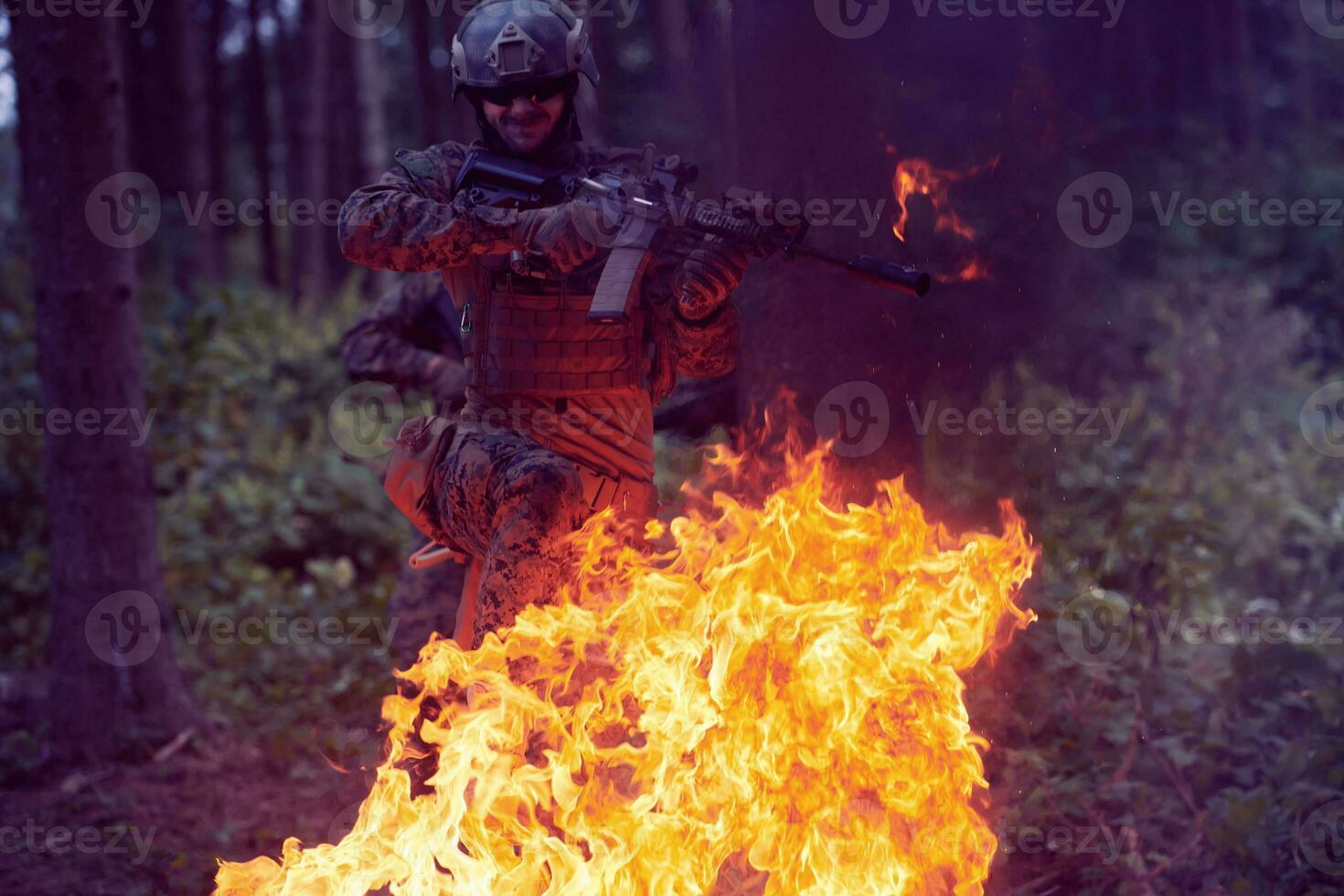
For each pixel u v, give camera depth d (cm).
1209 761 739
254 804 867
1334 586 1193
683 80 893
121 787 911
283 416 1884
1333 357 2114
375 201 555
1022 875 675
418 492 595
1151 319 1712
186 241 2833
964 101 861
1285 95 3581
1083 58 1220
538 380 581
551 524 546
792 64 718
